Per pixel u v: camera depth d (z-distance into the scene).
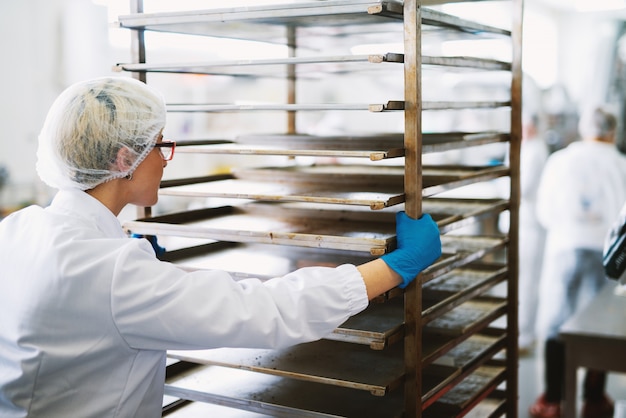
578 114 7.36
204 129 4.65
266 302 1.48
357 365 1.75
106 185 1.62
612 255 2.06
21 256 1.50
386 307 1.82
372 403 1.78
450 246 2.02
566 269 4.74
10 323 1.47
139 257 1.47
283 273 1.81
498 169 2.08
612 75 7.11
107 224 1.60
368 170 2.34
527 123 5.59
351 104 1.51
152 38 2.16
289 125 2.60
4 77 3.62
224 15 1.70
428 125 6.28
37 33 3.72
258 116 5.00
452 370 1.87
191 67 1.75
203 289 1.46
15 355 1.46
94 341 1.46
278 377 1.97
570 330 3.09
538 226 5.57
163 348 1.49
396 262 1.55
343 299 1.50
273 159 2.88
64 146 1.53
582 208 4.70
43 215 1.56
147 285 1.44
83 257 1.46
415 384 1.62
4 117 3.65
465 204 2.10
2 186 3.70
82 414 1.49
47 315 1.45
